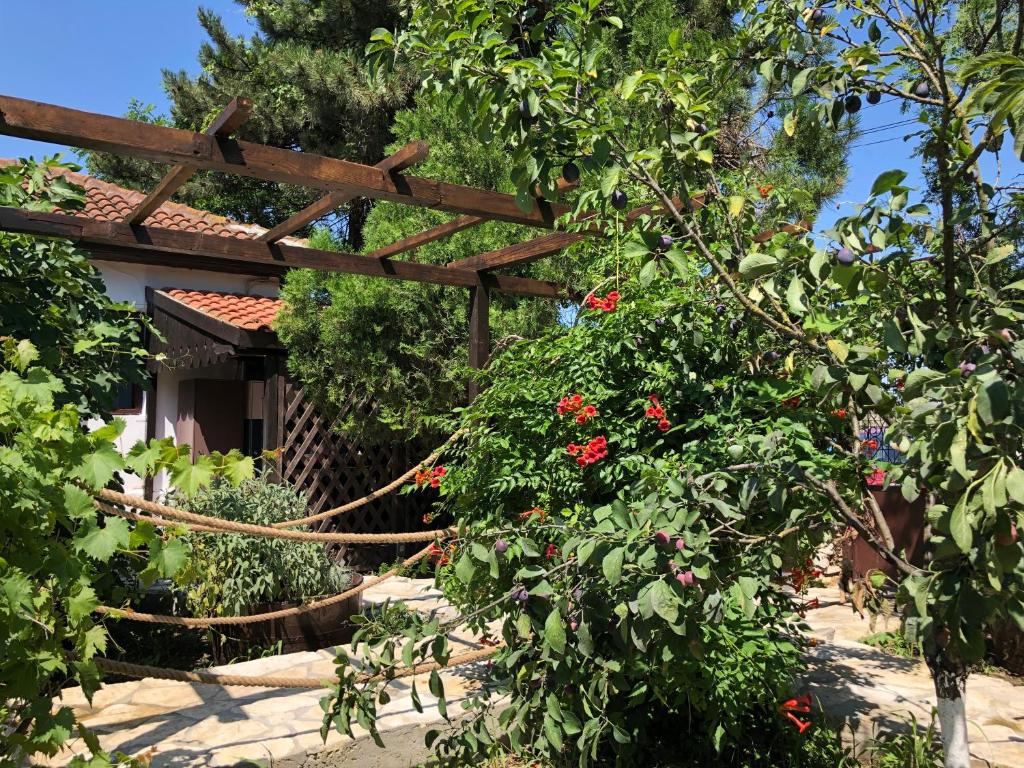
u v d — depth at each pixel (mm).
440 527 9758
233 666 5020
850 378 2131
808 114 2543
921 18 2248
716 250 3047
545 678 2402
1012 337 1863
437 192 4391
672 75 2402
